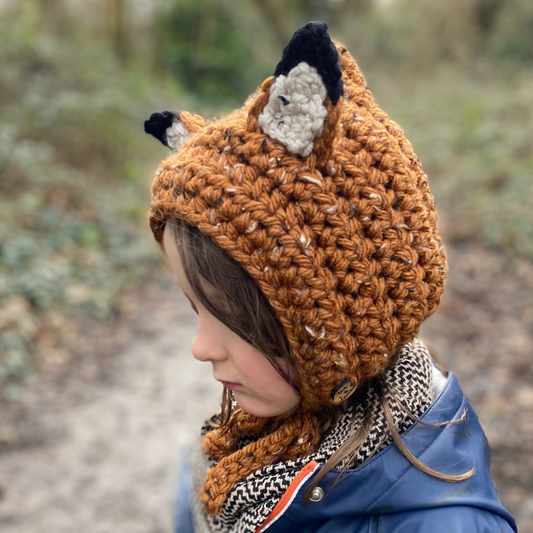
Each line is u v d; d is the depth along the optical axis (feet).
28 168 19.40
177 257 3.07
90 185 21.42
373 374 3.07
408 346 3.55
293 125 2.65
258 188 2.72
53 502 9.15
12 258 15.44
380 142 2.91
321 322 2.77
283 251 2.69
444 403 3.35
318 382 2.95
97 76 26.53
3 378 11.78
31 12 30.27
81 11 34.81
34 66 24.80
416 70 52.37
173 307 16.35
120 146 24.13
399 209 2.94
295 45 2.54
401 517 3.01
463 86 42.52
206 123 3.43
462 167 26.21
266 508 3.16
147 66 38.19
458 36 51.16
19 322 13.32
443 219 21.81
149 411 11.58
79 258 17.08
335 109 2.60
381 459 3.07
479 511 3.03
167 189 2.98
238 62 43.75
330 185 2.75
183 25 42.83
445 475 3.06
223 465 3.48
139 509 9.15
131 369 13.06
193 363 13.48
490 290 15.85
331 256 2.75
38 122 22.02
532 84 35.81
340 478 3.05
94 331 14.40
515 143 26.58
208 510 3.49
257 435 3.72
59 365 12.76
